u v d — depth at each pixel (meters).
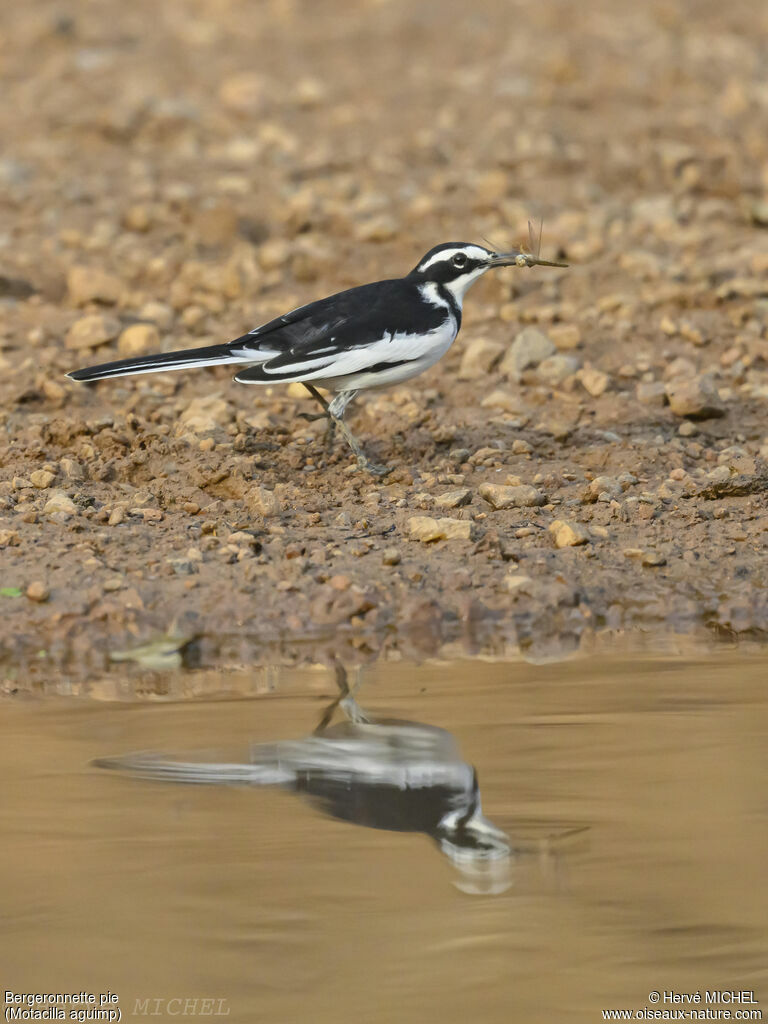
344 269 19.31
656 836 7.41
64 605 10.96
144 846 7.43
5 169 23.33
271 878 7.07
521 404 15.12
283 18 34.62
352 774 8.25
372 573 11.38
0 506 12.45
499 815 7.68
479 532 12.04
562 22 33.28
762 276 18.48
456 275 13.34
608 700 9.31
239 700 9.50
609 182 23.11
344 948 6.53
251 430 14.30
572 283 18.59
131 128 25.59
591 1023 6.01
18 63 30.58
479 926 6.65
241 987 6.21
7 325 17.47
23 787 8.10
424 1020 6.01
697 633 10.78
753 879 7.02
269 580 11.27
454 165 23.92
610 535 12.09
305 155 24.56
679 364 15.86
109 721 9.15
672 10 33.41
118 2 36.09
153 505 12.66
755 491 12.80
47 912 6.79
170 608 10.97
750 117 26.09
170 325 17.41
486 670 10.01
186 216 21.11
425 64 30.41
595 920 6.70
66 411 14.96
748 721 8.88
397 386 15.80
